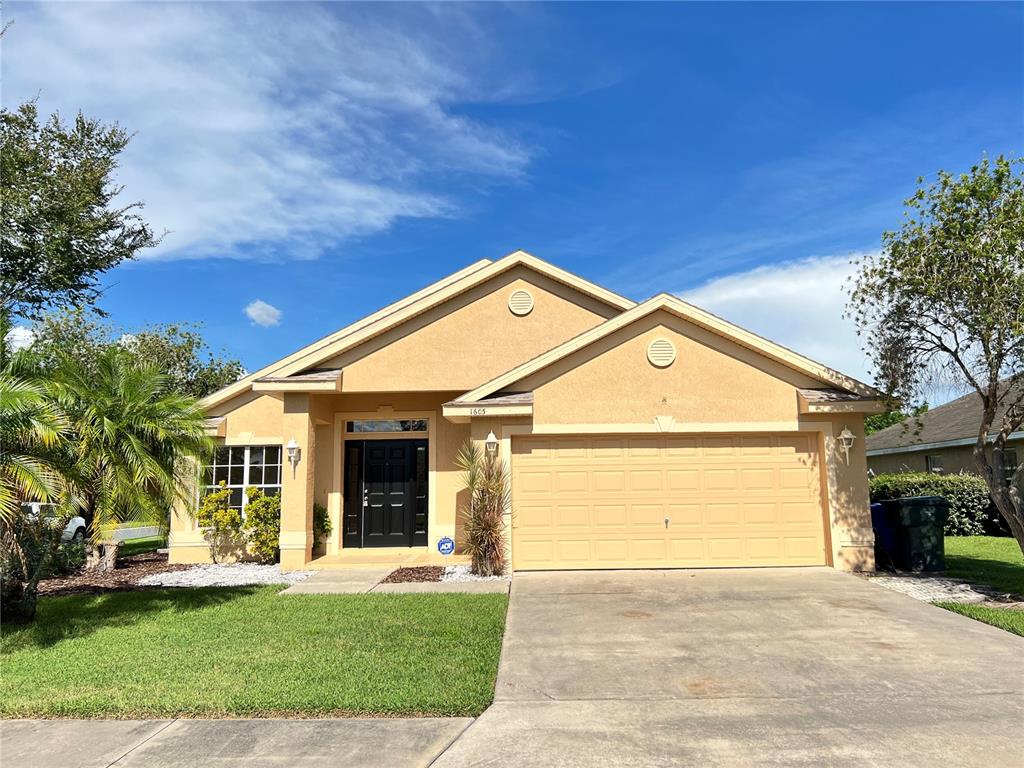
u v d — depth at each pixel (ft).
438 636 24.36
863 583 33.88
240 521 45.91
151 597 33.24
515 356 45.32
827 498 38.24
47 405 25.12
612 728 16.12
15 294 49.65
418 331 45.44
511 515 38.52
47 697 18.35
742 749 14.84
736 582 34.47
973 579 35.47
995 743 15.02
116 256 53.88
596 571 38.19
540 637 24.44
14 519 24.77
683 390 39.01
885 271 33.37
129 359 32.71
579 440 39.52
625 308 45.52
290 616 28.04
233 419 47.80
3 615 27.22
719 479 39.06
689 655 22.06
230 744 15.30
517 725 16.34
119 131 53.06
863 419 39.04
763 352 38.65
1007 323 29.43
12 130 48.80
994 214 30.07
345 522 48.37
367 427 49.03
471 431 39.91
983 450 32.71
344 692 18.34
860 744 15.03
